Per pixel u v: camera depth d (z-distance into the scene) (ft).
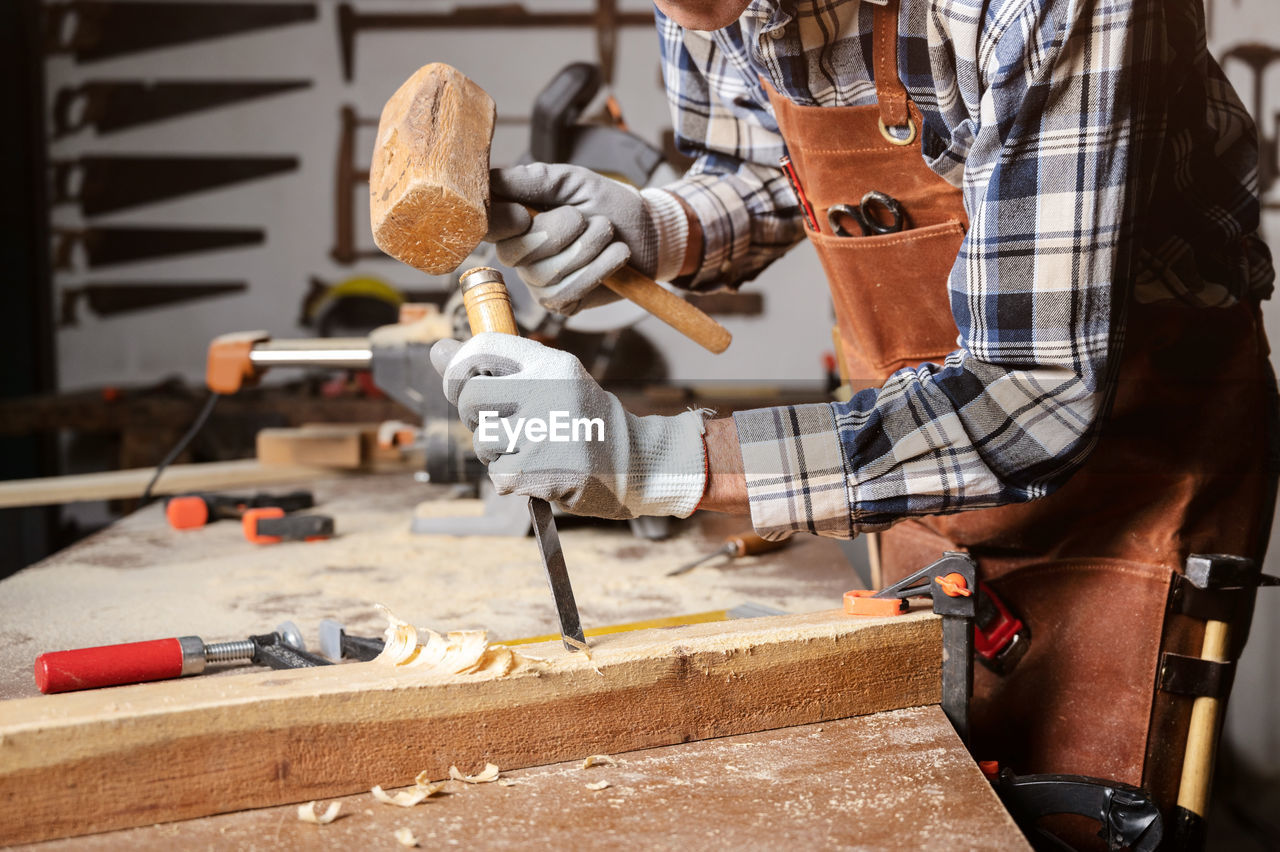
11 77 15.62
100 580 4.37
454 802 2.23
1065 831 3.22
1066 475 2.71
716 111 4.05
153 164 16.44
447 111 2.86
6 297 15.80
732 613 3.68
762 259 4.25
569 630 2.63
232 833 2.10
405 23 16.37
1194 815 3.19
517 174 3.23
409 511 5.91
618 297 3.76
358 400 10.66
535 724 2.41
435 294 16.69
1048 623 3.38
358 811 2.20
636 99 16.34
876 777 2.33
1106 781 2.52
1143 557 3.25
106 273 16.49
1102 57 2.35
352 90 16.51
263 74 16.44
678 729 2.54
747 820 2.13
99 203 16.40
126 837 2.09
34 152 16.03
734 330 15.62
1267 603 8.59
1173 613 3.22
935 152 3.06
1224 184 3.18
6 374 15.90
